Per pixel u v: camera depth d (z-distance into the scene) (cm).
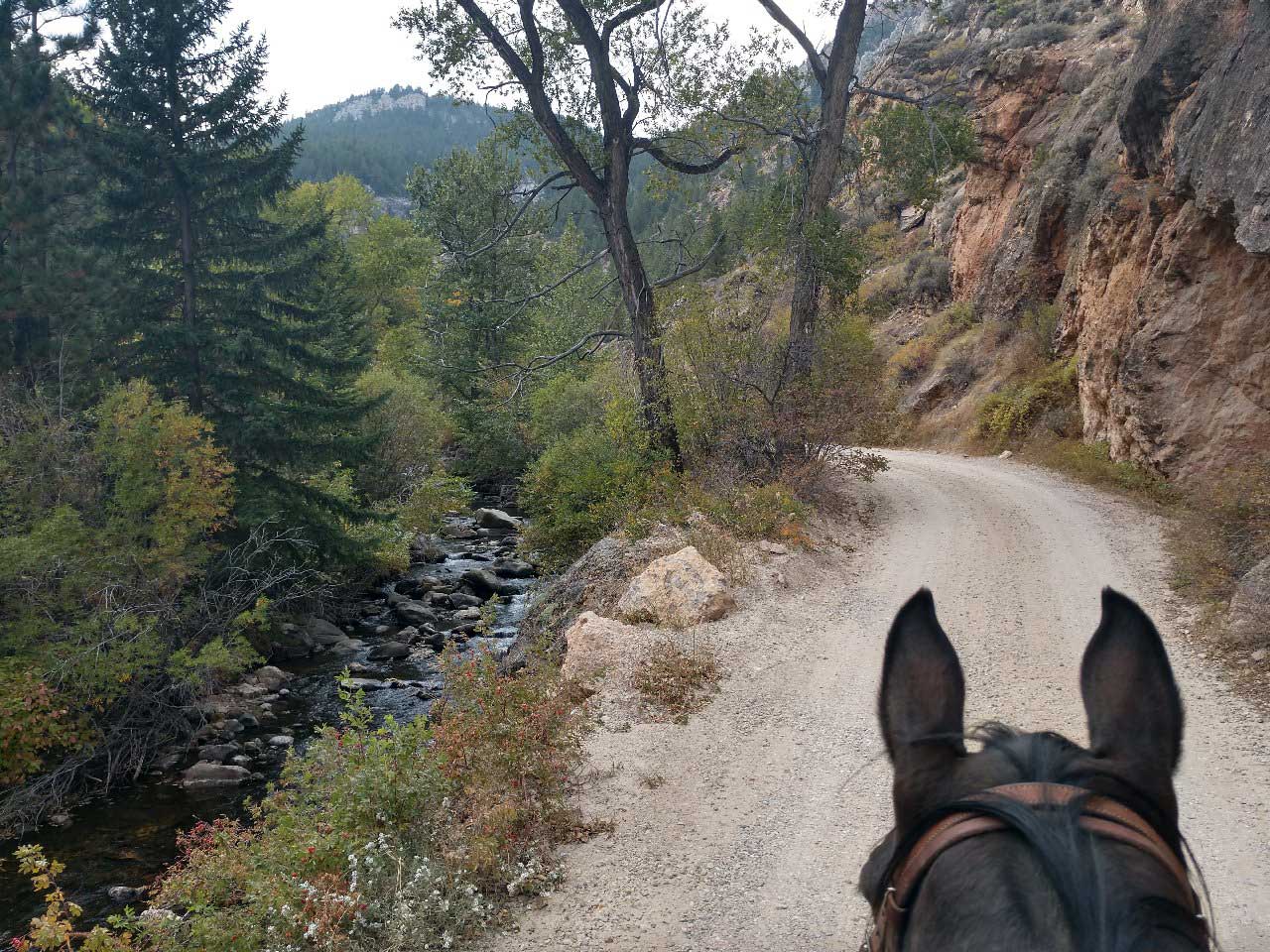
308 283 2294
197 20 2092
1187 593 1162
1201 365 1808
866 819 667
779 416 1819
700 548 1382
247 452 2167
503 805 670
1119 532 1587
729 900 575
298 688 1684
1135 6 3706
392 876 598
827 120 2169
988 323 3509
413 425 3106
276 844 667
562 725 776
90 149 2028
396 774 671
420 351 4719
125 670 1423
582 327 2864
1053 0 4222
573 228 3105
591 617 1100
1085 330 2455
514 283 4284
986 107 3853
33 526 1609
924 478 2320
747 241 2181
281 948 544
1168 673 157
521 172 4322
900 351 4025
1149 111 2025
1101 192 2669
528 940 546
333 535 2138
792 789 724
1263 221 1416
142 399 1697
